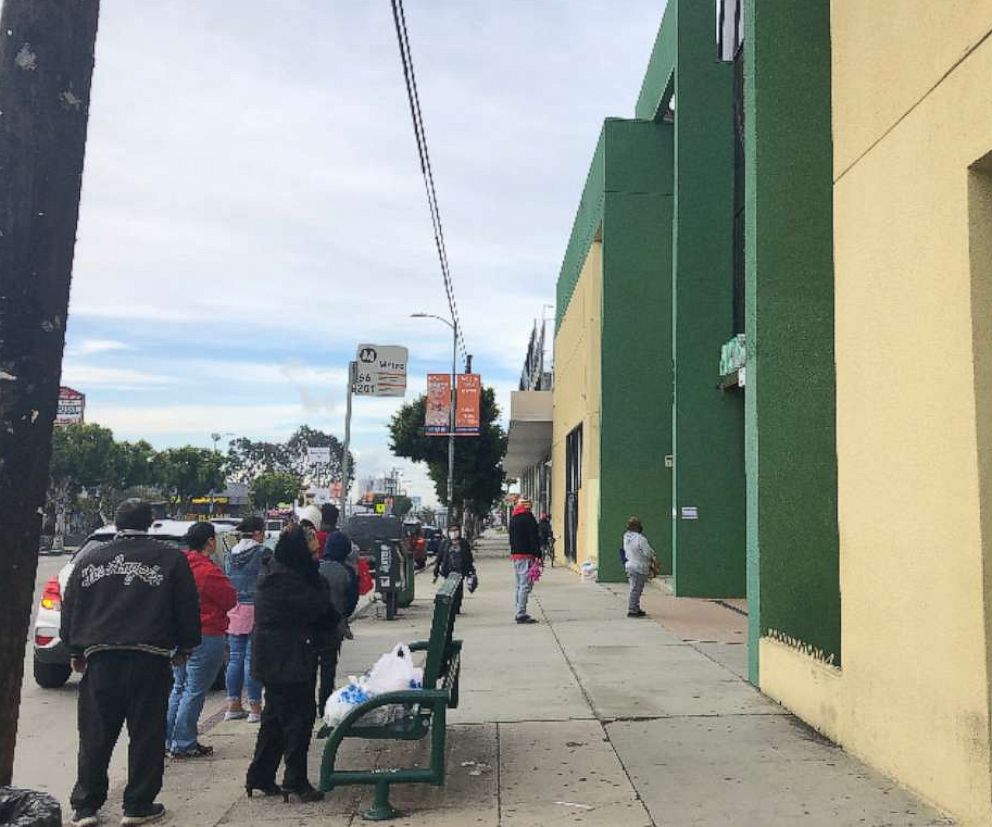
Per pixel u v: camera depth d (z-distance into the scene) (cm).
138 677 500
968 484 440
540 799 506
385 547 1466
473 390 3297
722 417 1600
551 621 1292
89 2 306
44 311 285
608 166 2012
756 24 820
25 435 277
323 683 732
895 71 524
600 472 1944
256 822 493
